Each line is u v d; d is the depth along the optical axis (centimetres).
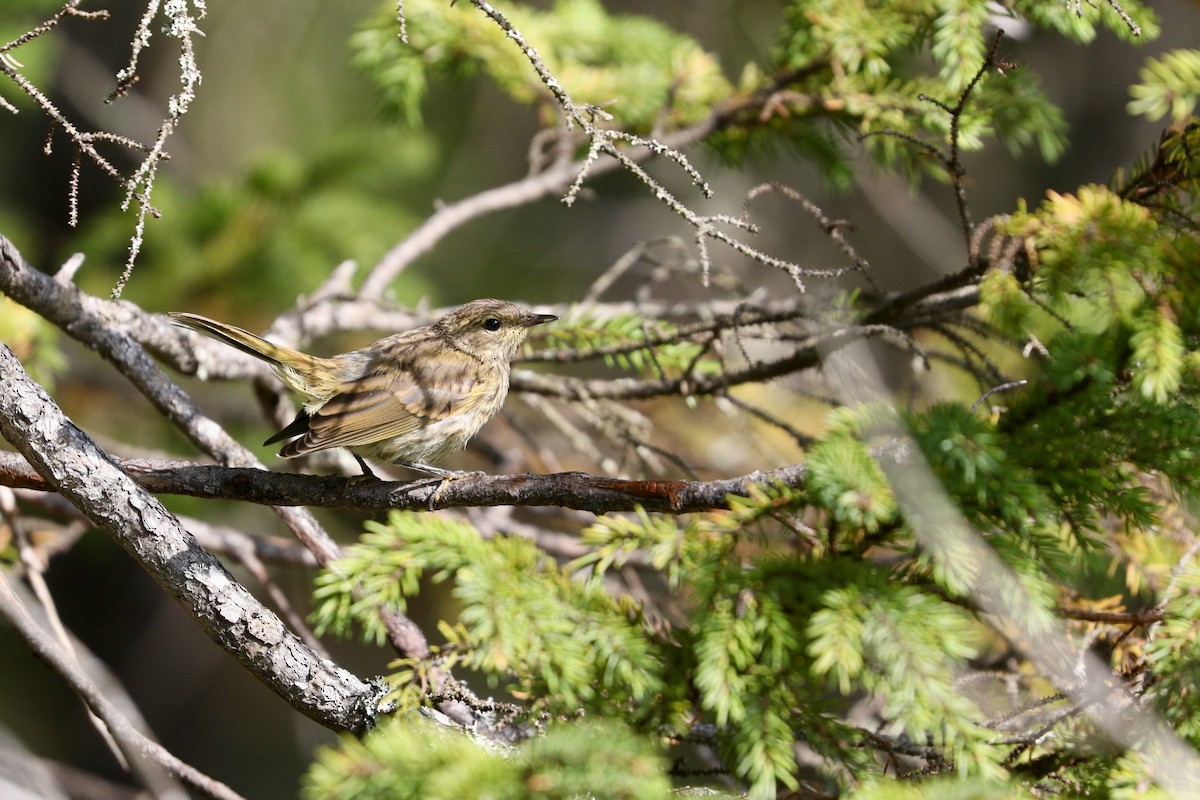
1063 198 770
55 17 667
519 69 1273
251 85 2094
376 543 676
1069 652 674
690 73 1264
